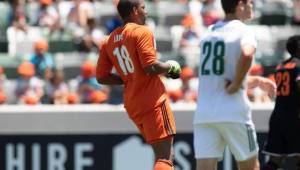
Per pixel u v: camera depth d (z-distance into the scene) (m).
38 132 35.34
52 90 50.22
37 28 59.56
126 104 26.94
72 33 57.94
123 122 35.22
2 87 50.75
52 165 35.34
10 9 59.56
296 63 29.75
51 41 57.06
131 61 26.33
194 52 56.78
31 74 50.59
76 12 59.34
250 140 25.30
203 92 25.41
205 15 60.97
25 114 35.31
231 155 34.44
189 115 34.91
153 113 26.47
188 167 34.91
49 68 52.22
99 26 59.78
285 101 29.81
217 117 25.06
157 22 61.59
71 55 55.47
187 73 48.94
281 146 30.02
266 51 60.19
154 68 25.86
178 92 47.22
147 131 26.61
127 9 26.59
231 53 24.91
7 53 57.72
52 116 35.31
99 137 35.28
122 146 35.22
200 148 25.53
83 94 48.28
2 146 35.31
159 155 26.72
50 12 60.06
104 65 27.72
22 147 35.31
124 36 26.31
